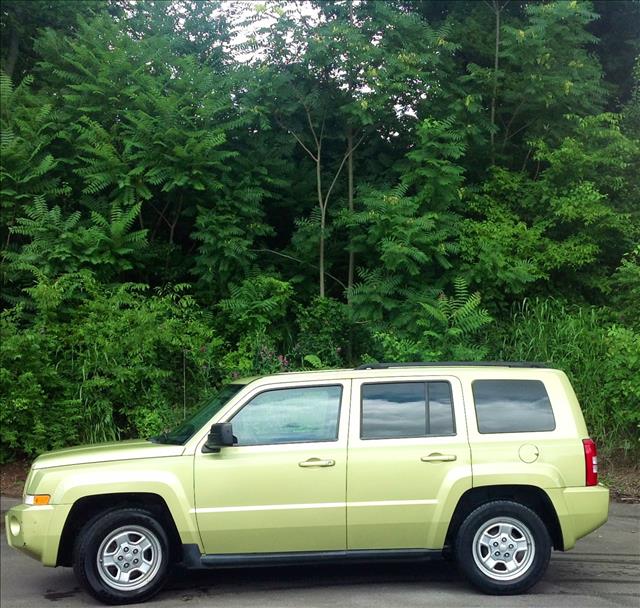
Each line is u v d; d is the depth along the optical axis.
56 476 6.22
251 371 12.17
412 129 14.49
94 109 13.70
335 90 14.51
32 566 7.70
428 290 13.12
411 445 6.35
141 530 6.18
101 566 6.10
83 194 13.79
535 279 13.27
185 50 16.02
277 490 6.21
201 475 6.20
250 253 13.84
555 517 6.35
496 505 6.30
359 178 15.17
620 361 10.42
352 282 14.72
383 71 13.69
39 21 17.47
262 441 6.35
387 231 13.09
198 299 14.05
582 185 13.79
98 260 12.74
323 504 6.21
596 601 6.17
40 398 10.91
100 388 11.58
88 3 17.47
